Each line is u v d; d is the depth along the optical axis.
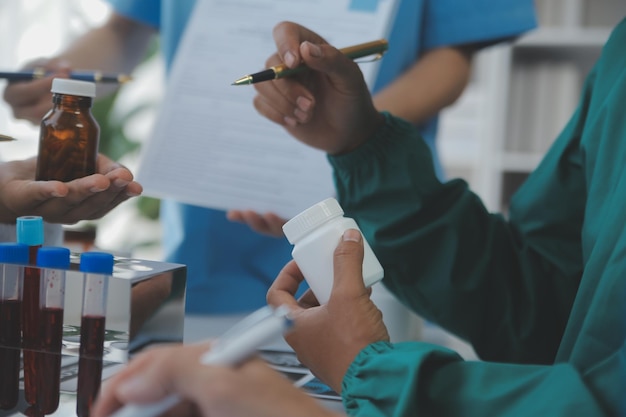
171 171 1.16
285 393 0.40
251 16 1.21
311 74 0.90
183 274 0.68
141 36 1.63
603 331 0.59
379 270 0.65
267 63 0.93
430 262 0.92
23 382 0.66
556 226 0.92
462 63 1.46
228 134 1.17
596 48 2.57
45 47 2.97
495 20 1.42
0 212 0.76
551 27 2.57
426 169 0.92
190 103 1.19
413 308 0.95
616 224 0.66
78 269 0.67
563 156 0.92
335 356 0.61
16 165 0.81
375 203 0.94
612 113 0.76
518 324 0.92
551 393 0.52
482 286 0.92
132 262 0.70
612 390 0.54
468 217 0.93
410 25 1.42
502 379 0.56
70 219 0.77
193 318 1.07
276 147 1.14
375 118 0.92
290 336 0.63
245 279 1.42
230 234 1.41
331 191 1.11
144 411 0.41
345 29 1.13
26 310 0.66
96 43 1.56
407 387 0.55
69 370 0.65
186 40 1.23
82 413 0.63
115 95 2.67
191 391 0.40
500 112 2.57
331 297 0.62
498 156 2.59
